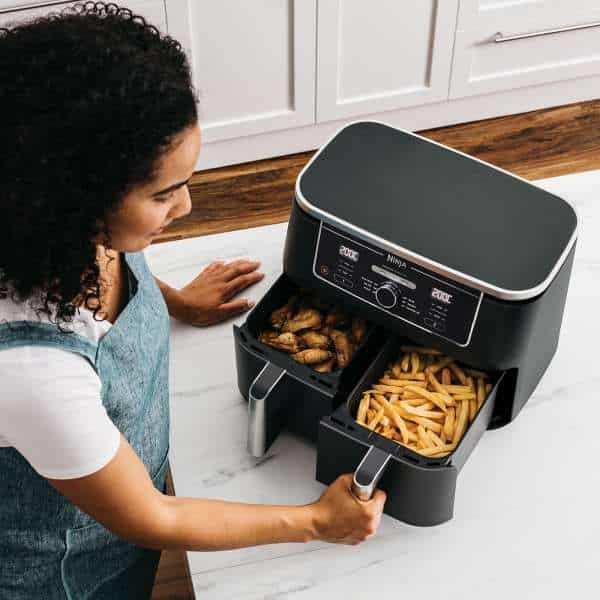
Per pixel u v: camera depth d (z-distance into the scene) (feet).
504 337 3.94
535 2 9.11
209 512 3.64
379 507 3.86
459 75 9.54
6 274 3.02
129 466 3.35
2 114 2.73
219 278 4.85
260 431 4.18
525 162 9.77
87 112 2.70
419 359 4.34
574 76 9.90
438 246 4.00
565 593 3.88
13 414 3.10
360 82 9.37
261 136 9.61
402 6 8.86
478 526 4.09
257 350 4.22
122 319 3.63
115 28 2.85
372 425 4.09
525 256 3.97
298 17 8.64
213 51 8.75
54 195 2.81
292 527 3.76
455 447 3.98
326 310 4.47
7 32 2.83
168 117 2.78
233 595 3.92
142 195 2.93
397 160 4.36
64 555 4.17
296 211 4.23
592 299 4.84
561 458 4.27
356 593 3.92
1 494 3.80
